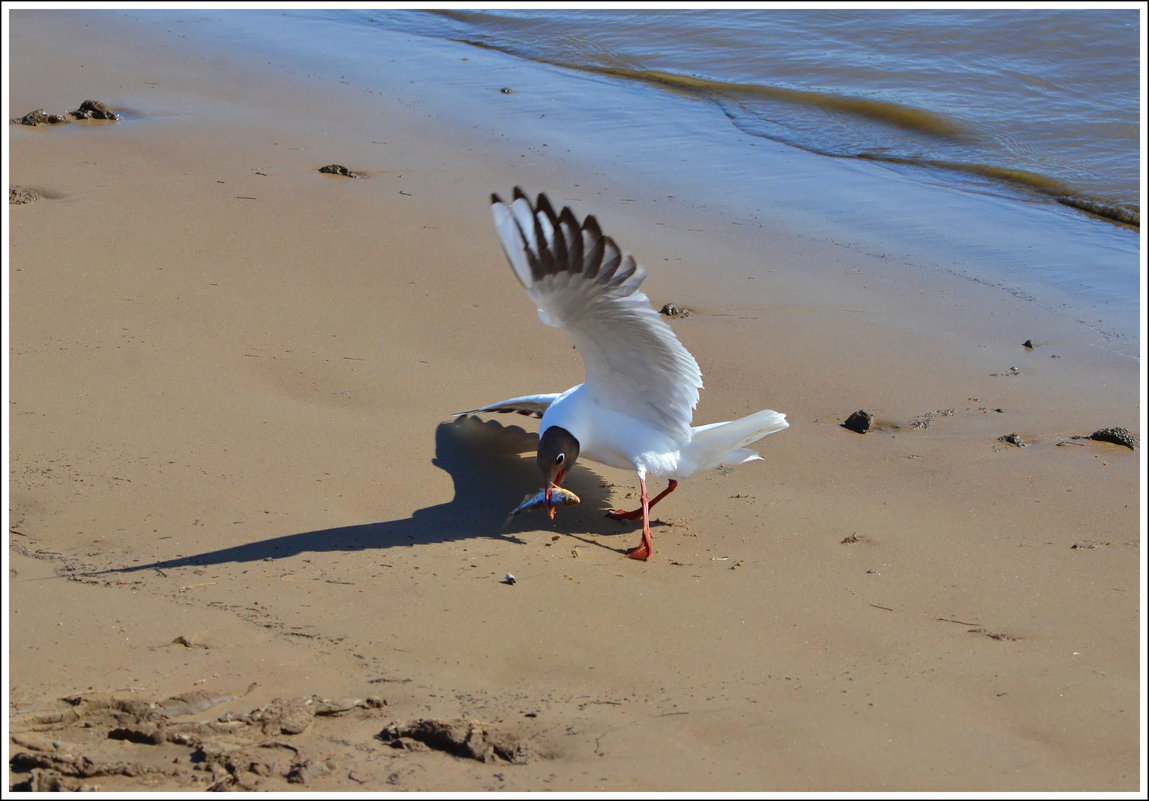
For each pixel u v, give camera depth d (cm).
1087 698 457
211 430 676
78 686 434
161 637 475
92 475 616
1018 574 562
